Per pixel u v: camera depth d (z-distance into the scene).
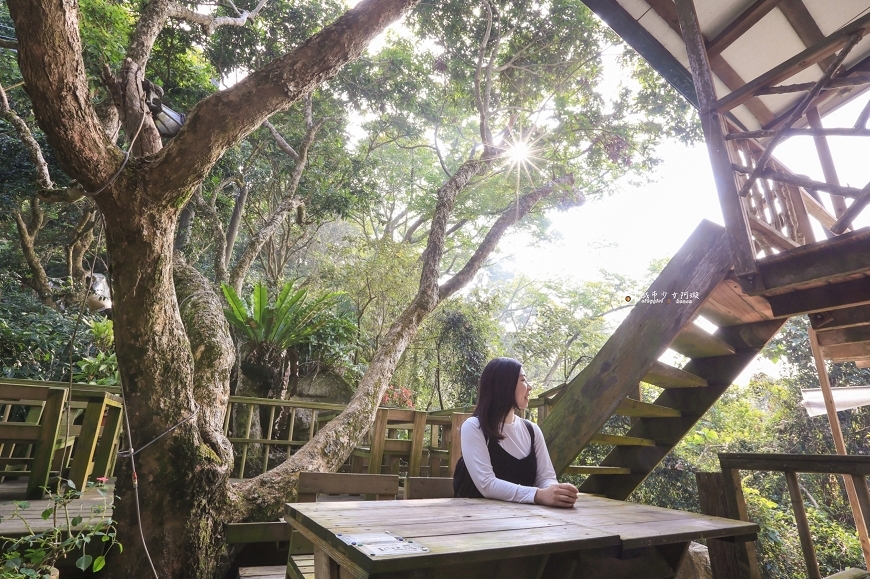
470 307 9.80
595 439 3.27
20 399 3.56
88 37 6.52
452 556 1.00
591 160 9.63
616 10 3.51
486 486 1.90
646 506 1.83
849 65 3.77
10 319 7.35
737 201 2.69
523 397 2.12
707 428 8.80
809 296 2.67
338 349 7.60
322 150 10.05
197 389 3.24
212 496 2.89
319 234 19.16
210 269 11.80
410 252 10.12
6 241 10.51
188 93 7.92
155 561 2.59
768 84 2.58
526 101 9.02
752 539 1.57
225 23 5.08
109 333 6.83
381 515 1.42
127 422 2.61
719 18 3.37
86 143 2.18
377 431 4.11
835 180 3.67
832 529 7.04
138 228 2.47
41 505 3.11
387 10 2.90
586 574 1.57
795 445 9.23
